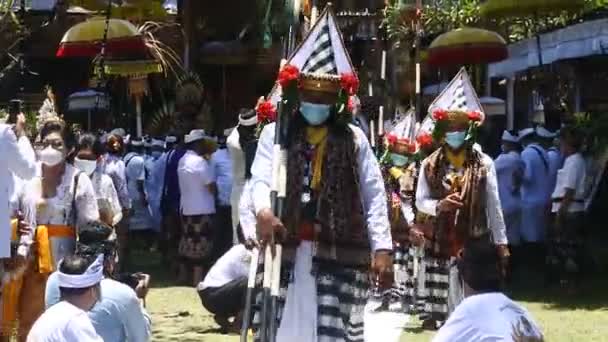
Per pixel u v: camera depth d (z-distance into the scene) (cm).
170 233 1708
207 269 1592
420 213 1121
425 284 1152
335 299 709
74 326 584
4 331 904
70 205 909
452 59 1969
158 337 1146
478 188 1054
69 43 1830
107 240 718
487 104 2134
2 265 880
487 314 567
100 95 2356
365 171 714
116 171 1491
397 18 1903
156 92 2509
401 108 1803
